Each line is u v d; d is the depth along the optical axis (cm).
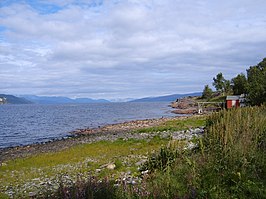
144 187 773
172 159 1111
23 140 4588
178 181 820
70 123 7494
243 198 685
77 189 750
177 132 3123
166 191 746
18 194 1187
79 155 2347
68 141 3919
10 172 1903
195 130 3102
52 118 9700
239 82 10894
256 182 743
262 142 1074
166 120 5991
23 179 1599
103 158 2028
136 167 1370
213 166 861
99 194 744
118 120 8112
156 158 1201
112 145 2755
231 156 891
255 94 4831
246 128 1156
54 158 2330
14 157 2875
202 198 697
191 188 734
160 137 2847
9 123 7850
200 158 950
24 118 9994
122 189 777
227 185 762
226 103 6906
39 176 1650
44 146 3616
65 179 1425
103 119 8688
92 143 3170
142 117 8950
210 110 8719
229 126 1173
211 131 1259
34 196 1077
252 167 827
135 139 3005
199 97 17900
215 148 1003
